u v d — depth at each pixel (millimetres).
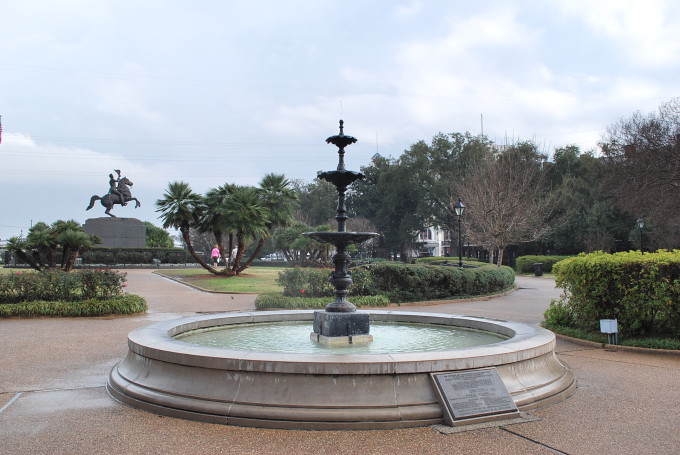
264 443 4449
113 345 9469
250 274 32844
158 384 5469
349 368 4930
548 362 6219
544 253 50688
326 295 17375
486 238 34531
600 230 43312
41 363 7887
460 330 8805
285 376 4992
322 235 7633
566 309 11164
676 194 32594
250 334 8500
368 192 69000
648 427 4934
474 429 4809
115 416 5207
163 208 29547
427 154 59344
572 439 4590
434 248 83125
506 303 18516
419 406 4953
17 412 5359
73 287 14758
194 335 8250
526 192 35969
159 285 25500
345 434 4660
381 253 67938
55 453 4258
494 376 5340
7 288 14422
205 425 4910
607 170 42469
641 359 8312
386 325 9477
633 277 9445
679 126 33125
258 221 29906
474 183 35844
